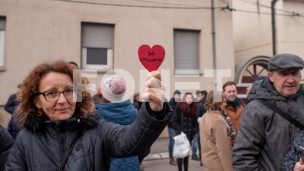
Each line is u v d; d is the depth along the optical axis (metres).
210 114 2.83
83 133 1.45
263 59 9.79
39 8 8.09
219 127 2.71
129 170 2.33
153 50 1.21
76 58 8.35
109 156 1.49
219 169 2.70
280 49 11.03
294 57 1.93
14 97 4.56
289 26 11.08
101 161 1.42
